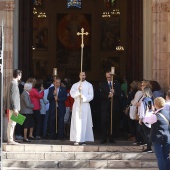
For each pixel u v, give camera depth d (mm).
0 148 12406
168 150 13398
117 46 34969
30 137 17672
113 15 35688
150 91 15367
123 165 15523
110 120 17203
